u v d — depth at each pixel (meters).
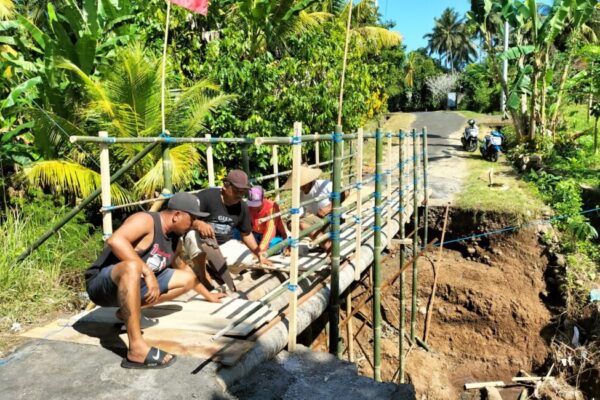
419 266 11.15
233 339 3.83
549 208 11.23
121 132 8.44
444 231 11.17
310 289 5.24
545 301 9.98
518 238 10.84
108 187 3.76
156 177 7.82
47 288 5.43
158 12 10.62
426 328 9.95
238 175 4.90
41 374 3.42
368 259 6.56
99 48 9.06
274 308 4.64
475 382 9.16
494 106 38.56
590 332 9.02
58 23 8.50
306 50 12.85
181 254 4.36
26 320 4.77
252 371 3.62
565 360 8.84
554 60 16.84
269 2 11.22
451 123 27.30
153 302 3.65
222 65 10.95
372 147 19.73
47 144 8.51
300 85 13.00
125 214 8.76
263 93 11.72
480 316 9.94
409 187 10.71
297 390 3.43
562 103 18.19
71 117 8.97
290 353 3.99
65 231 6.55
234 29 11.58
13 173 9.13
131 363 3.49
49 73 8.53
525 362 9.34
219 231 5.13
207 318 4.21
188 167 8.78
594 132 16.38
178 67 10.48
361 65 15.94
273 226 5.73
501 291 10.14
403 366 8.86
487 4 16.19
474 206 11.45
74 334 4.00
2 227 6.49
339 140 4.84
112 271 3.51
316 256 6.18
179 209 3.76
